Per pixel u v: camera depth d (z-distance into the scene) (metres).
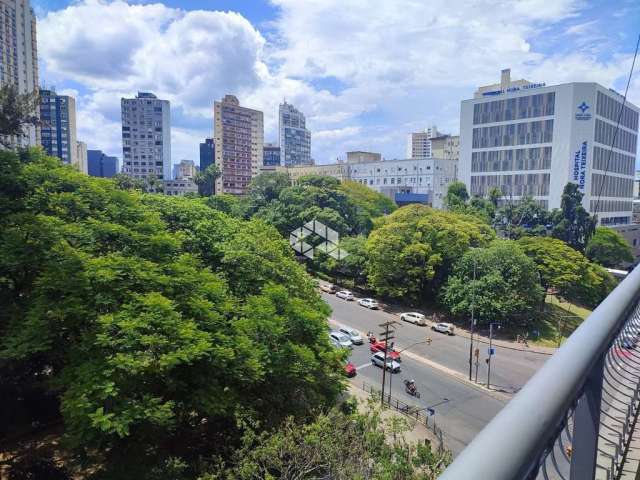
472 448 1.07
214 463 11.70
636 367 2.63
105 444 10.47
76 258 11.23
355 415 11.85
